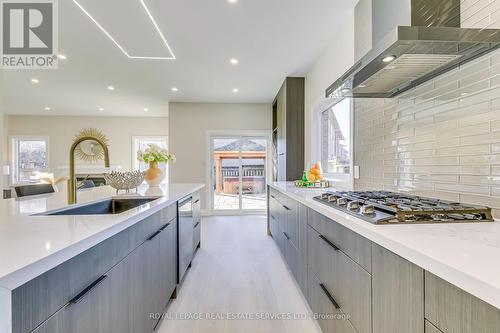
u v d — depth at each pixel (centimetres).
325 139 381
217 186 638
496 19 117
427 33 114
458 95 136
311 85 401
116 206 213
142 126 771
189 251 282
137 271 136
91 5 246
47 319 72
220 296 228
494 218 115
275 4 246
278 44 325
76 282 85
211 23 277
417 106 166
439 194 149
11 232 91
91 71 415
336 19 272
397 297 87
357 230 108
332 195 174
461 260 66
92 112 723
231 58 367
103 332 102
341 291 133
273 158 591
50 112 722
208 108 626
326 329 155
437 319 69
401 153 183
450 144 141
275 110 592
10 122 745
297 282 232
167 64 387
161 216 182
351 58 264
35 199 188
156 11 256
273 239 396
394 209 116
